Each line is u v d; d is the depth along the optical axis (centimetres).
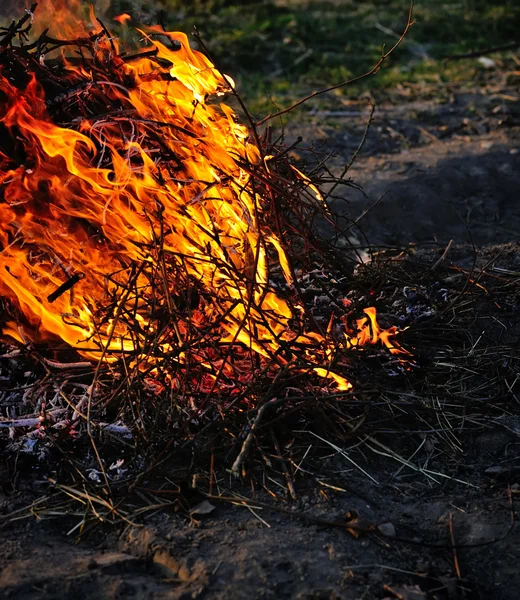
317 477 311
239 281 356
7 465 316
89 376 354
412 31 1079
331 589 259
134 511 293
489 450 332
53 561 271
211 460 309
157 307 352
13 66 354
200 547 274
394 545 282
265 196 365
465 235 646
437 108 839
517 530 290
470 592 267
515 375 375
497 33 1079
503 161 725
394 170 704
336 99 869
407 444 333
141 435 320
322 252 397
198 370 346
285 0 1218
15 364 364
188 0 1148
